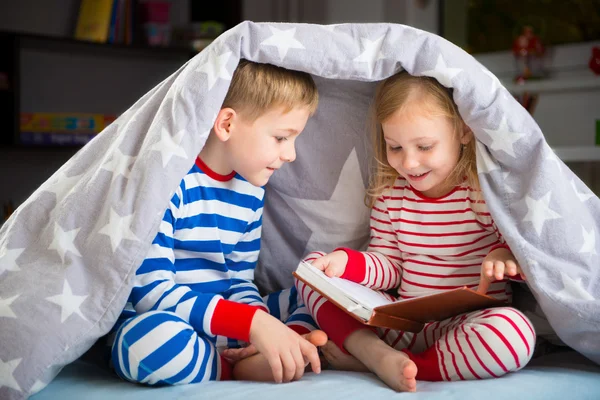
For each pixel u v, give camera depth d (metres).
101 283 0.94
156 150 0.96
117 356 0.93
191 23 3.08
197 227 1.15
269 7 3.29
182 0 3.31
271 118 1.07
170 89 1.02
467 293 0.92
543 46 2.50
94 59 3.03
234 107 1.08
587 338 1.00
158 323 0.93
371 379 0.96
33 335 0.90
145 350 0.91
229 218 1.20
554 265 0.99
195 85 0.98
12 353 0.89
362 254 1.21
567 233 1.00
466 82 1.01
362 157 1.28
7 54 2.57
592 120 2.34
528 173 1.03
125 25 2.90
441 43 1.02
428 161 1.10
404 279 1.22
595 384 0.96
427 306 0.96
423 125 1.07
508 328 0.94
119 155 1.00
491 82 1.03
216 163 1.15
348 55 1.01
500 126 1.01
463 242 1.17
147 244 0.94
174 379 0.93
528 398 0.88
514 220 1.03
